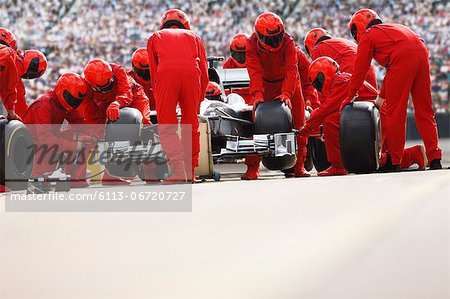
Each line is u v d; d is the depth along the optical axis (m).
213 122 28.95
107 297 7.95
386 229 11.73
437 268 8.55
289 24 93.31
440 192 17.45
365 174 26.81
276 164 28.67
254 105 29.17
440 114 76.62
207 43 93.38
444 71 87.12
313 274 8.55
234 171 41.50
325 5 94.00
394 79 28.50
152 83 25.86
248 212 15.29
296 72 30.12
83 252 11.05
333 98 29.38
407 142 70.38
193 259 10.06
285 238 11.53
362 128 27.25
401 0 92.50
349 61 32.84
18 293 8.32
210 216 14.91
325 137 31.02
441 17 90.94
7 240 12.52
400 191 18.41
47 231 13.63
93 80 27.28
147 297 7.88
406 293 7.53
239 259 9.88
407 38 28.48
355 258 9.37
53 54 90.69
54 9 93.44
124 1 94.31
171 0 94.88
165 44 25.25
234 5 94.88
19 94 33.41
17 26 92.44
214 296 7.75
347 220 13.25
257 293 7.76
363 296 7.48
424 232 11.20
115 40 92.62
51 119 26.64
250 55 30.55
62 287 8.55
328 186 20.95
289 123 28.70
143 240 12.03
